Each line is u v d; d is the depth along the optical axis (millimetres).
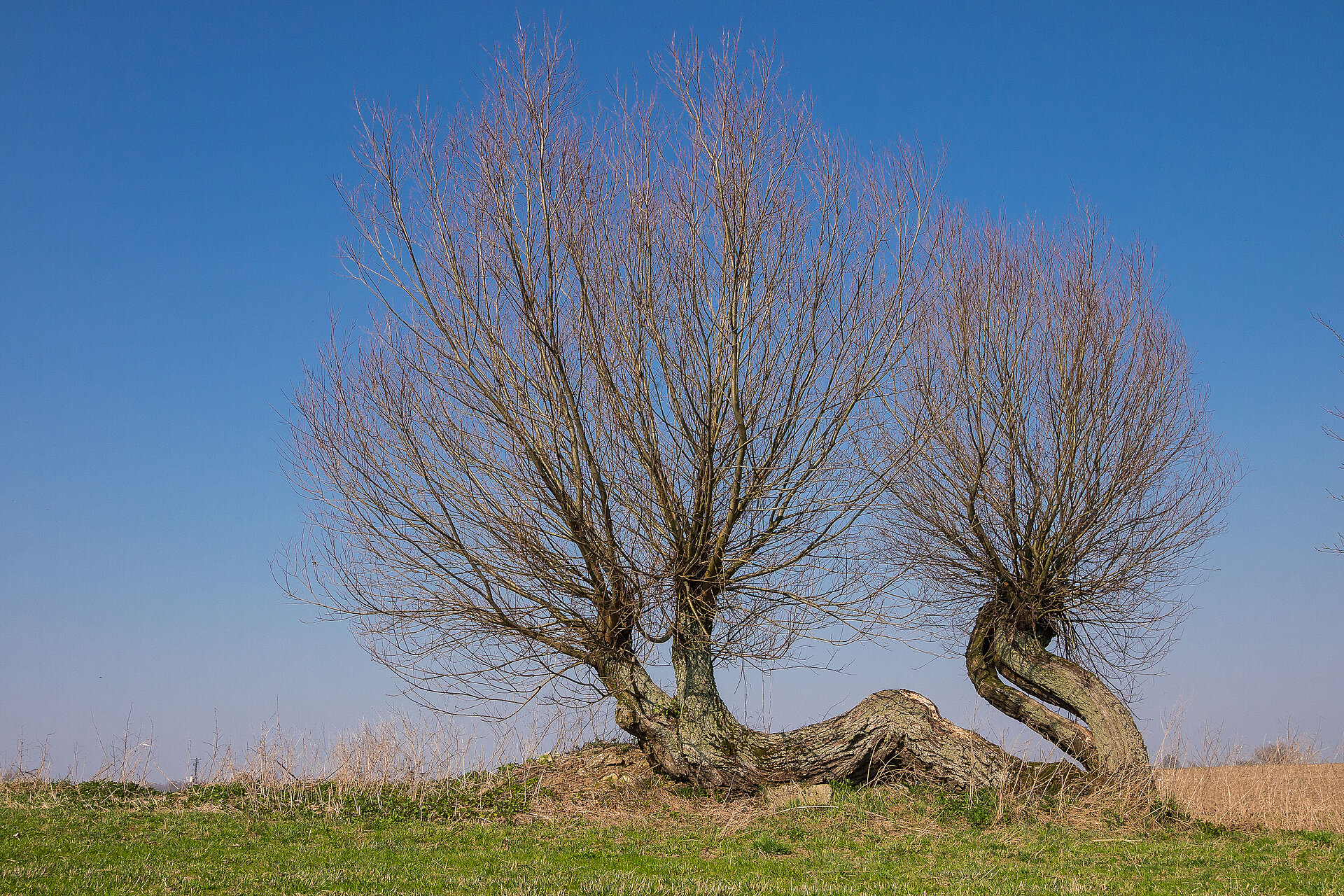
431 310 15398
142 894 8828
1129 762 15766
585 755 18516
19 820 13961
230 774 17188
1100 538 17203
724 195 15281
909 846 12789
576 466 15336
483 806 15922
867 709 16234
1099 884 10336
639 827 14336
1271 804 15930
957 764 15617
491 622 15750
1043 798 15258
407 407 15727
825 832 13633
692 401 15320
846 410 15844
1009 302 17484
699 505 15523
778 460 15883
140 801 16141
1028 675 17141
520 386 15297
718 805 15609
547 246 15016
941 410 17609
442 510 15695
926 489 17875
